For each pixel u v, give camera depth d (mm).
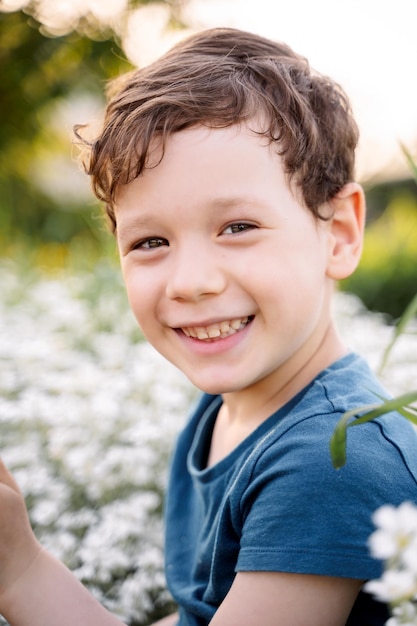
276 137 958
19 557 974
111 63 4332
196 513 1198
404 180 5676
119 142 979
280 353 975
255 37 1160
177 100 938
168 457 1816
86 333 2617
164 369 2193
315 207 1008
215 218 925
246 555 862
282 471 875
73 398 2014
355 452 862
